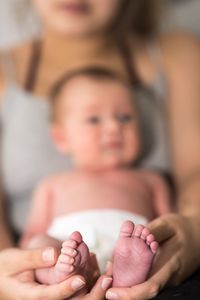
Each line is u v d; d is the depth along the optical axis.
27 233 1.01
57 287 0.64
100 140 1.04
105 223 0.88
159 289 0.69
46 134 1.09
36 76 1.12
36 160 1.09
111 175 1.04
